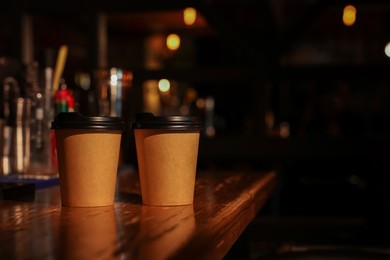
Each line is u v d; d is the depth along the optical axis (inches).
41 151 56.4
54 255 21.1
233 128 272.4
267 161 133.2
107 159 36.2
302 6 212.2
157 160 35.9
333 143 113.5
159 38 295.0
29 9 146.7
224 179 58.8
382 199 108.4
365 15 225.0
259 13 195.8
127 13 145.5
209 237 26.8
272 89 237.9
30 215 32.4
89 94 68.5
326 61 276.5
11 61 62.6
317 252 46.4
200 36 291.4
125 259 20.4
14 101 59.1
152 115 35.9
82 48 252.4
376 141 111.1
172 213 32.9
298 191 128.1
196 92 277.6
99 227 27.8
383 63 121.6
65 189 36.2
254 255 99.0
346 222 106.6
